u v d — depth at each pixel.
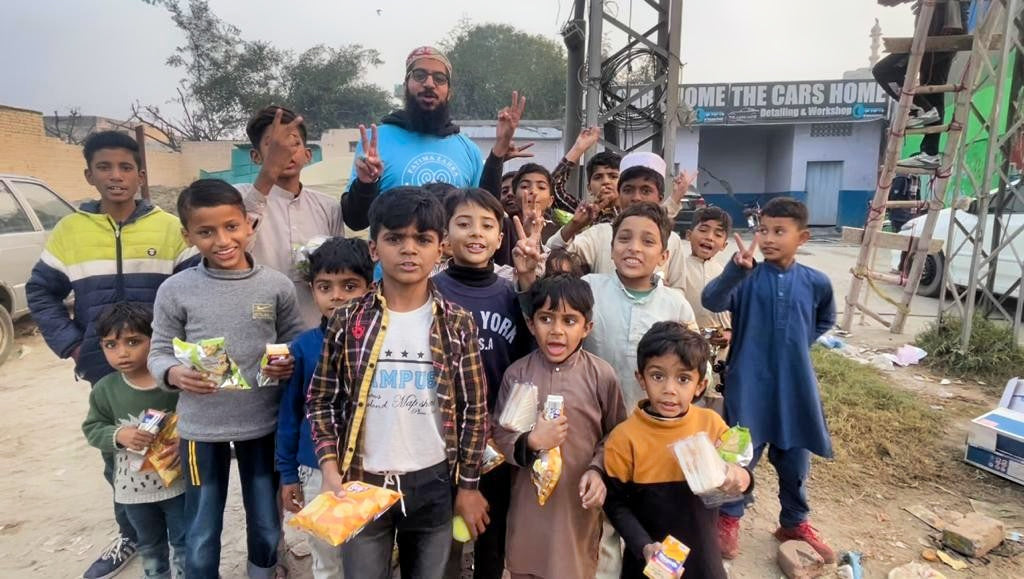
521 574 2.10
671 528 1.99
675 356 1.95
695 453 1.80
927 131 6.17
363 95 32.50
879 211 6.63
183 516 2.42
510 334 2.29
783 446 2.65
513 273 2.74
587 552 2.13
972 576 2.68
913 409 4.34
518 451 1.96
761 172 22.88
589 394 2.13
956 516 3.11
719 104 20.30
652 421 2.02
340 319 1.88
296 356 2.13
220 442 2.23
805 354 2.62
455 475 1.95
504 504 2.29
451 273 2.31
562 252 2.61
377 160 2.80
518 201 3.54
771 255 2.64
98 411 2.39
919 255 6.53
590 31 7.53
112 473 2.66
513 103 3.13
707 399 2.80
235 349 2.21
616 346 2.38
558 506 2.07
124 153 2.58
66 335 2.59
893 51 6.12
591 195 3.71
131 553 2.74
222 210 2.14
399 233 1.79
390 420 1.85
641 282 2.43
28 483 3.61
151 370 2.12
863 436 3.95
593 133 4.04
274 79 30.77
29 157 13.63
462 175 3.39
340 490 1.71
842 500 3.29
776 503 3.29
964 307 5.74
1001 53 5.25
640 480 2.02
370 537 1.90
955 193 5.77
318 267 2.18
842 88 19.75
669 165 7.62
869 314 6.96
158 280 2.70
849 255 13.48
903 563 2.77
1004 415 3.61
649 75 8.98
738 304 2.72
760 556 2.83
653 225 2.33
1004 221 7.11
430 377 1.88
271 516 2.34
